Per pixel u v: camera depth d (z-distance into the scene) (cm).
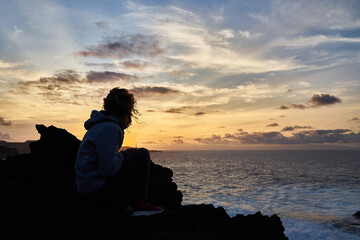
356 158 15750
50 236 201
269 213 1945
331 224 1634
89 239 197
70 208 242
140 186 251
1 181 332
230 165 9269
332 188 3419
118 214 243
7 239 192
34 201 257
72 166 445
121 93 238
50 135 476
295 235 1416
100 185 223
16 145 15438
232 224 249
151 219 237
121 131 229
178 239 200
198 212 274
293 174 5616
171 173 529
